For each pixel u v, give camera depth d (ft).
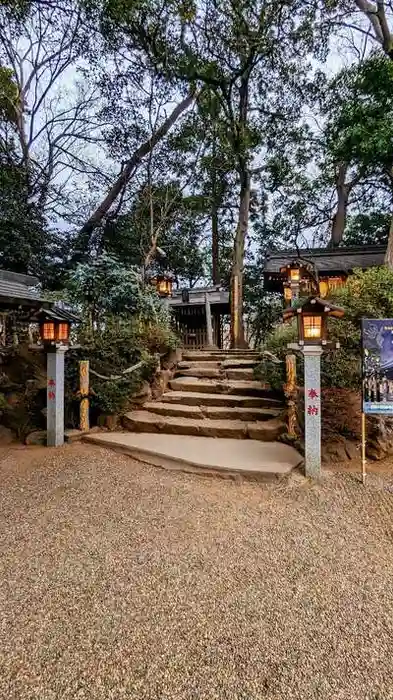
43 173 34.63
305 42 32.96
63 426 15.78
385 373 11.41
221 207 50.34
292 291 27.02
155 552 7.64
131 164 37.68
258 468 11.68
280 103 39.96
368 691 4.55
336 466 12.66
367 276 18.97
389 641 5.34
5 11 26.37
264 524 8.89
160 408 17.69
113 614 5.82
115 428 17.01
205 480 11.57
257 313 53.21
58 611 5.88
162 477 11.84
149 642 5.27
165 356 22.59
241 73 34.45
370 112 27.37
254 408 17.07
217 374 21.24
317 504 9.98
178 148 38.32
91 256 33.96
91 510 9.61
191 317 44.37
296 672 4.80
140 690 4.54
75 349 17.93
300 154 45.60
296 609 5.99
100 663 4.92
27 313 17.80
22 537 8.27
